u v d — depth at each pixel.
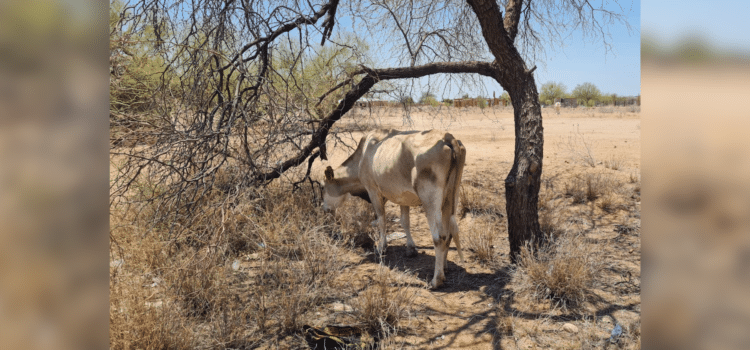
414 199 5.46
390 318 4.25
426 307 4.58
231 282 4.93
